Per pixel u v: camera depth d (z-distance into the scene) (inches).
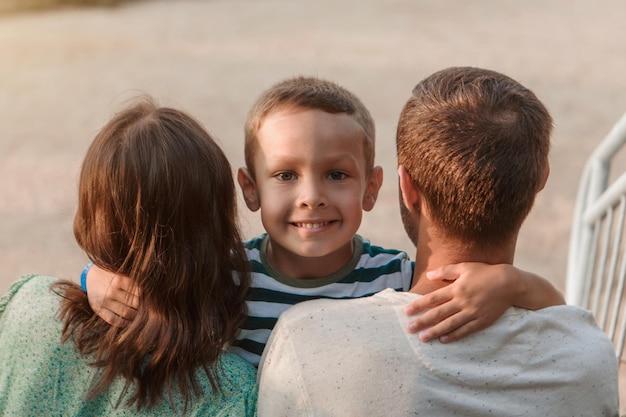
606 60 468.4
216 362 63.4
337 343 57.1
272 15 618.2
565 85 411.5
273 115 70.6
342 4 665.6
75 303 63.9
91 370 63.3
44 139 333.1
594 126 343.6
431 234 61.6
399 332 57.3
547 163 63.1
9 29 563.2
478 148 58.7
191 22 590.2
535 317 59.1
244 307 68.1
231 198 67.0
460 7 647.8
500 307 58.5
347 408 56.0
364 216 249.6
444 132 59.5
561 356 58.4
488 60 470.0
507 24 580.1
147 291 62.8
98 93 402.0
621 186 109.7
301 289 73.7
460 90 61.6
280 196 70.4
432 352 56.7
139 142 63.2
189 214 63.4
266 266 74.7
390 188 274.5
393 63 464.1
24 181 285.3
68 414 62.7
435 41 524.1
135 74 438.9
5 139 334.0
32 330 64.0
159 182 62.4
